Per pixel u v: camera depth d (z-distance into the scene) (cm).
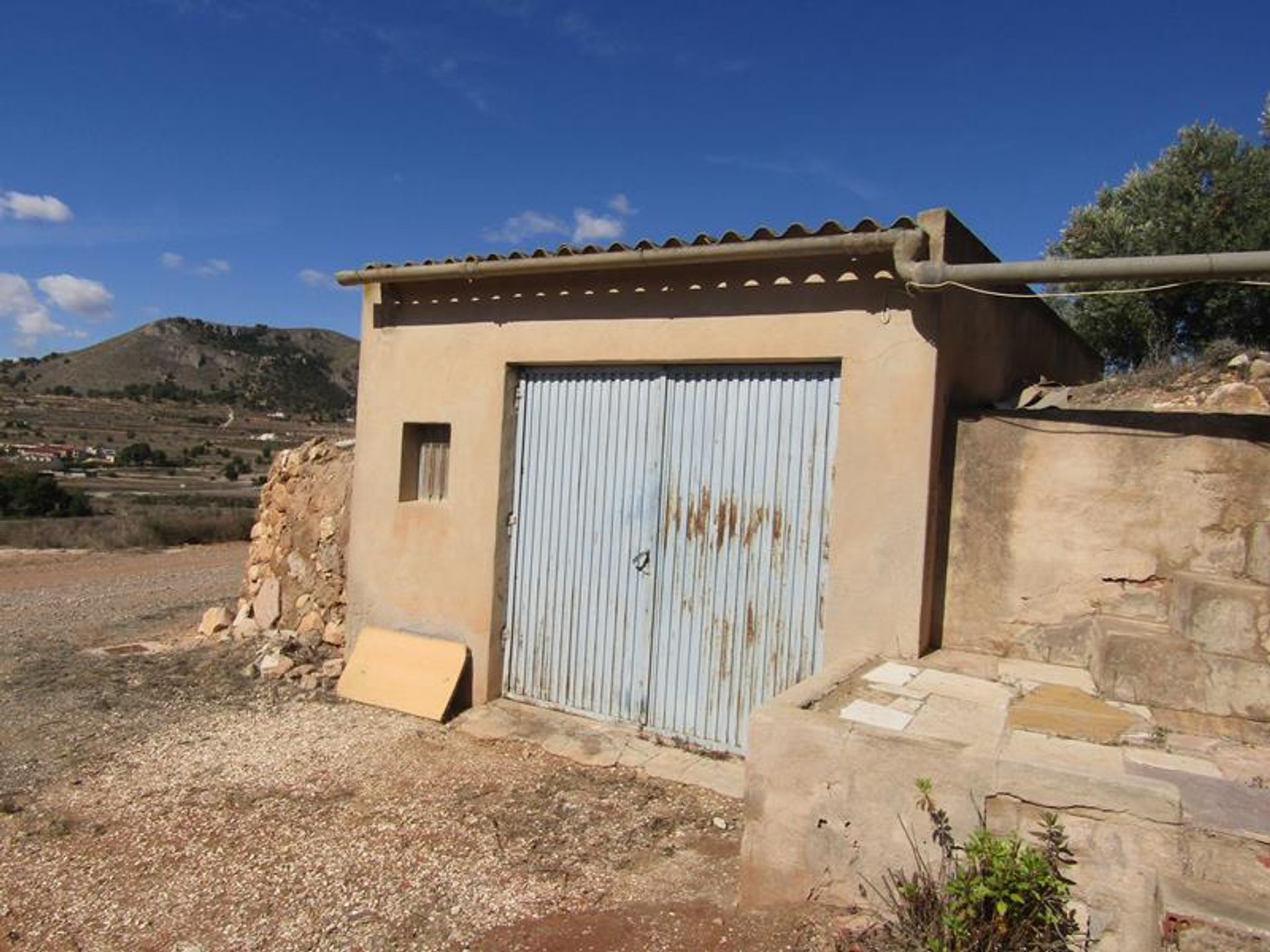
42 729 625
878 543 496
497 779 545
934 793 328
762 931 344
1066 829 303
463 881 420
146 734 616
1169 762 327
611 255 557
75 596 1198
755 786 367
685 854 446
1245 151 1123
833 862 350
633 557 605
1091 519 469
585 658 626
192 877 423
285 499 848
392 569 713
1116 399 728
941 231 473
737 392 566
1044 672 454
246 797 517
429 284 690
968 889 290
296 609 830
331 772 556
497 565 658
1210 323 1126
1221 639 380
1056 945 285
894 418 492
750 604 557
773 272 534
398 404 713
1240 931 251
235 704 684
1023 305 657
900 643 488
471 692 665
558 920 383
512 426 662
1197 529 443
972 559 499
